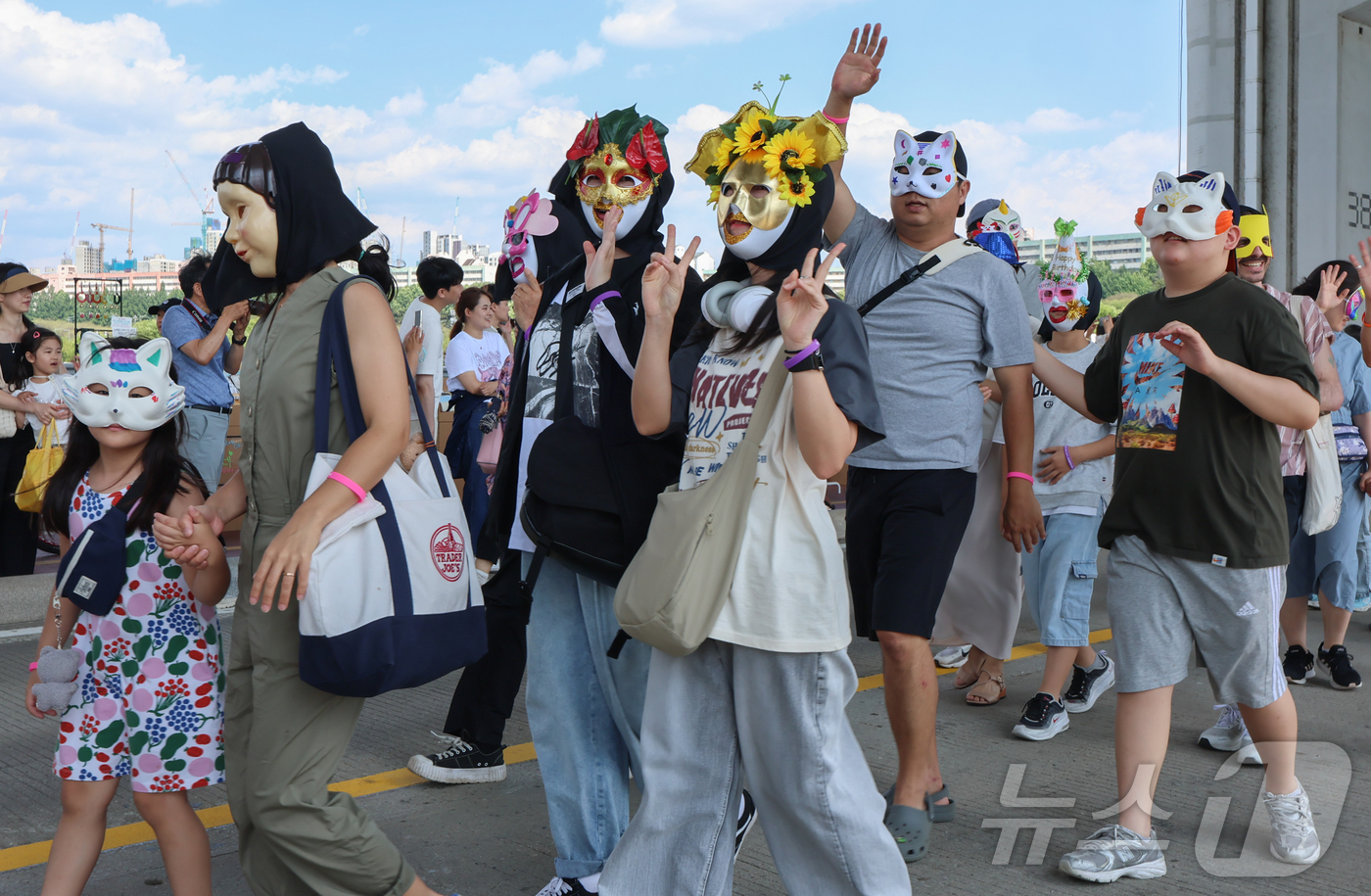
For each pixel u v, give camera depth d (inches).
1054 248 187.2
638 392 103.1
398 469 92.4
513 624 151.9
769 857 129.7
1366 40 510.6
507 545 124.7
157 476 102.3
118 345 104.3
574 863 114.9
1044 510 181.5
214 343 249.6
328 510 85.0
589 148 119.2
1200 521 122.7
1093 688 193.9
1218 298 125.3
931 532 131.5
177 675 102.6
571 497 106.7
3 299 277.1
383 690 87.2
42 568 299.4
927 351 135.5
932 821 139.9
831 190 106.2
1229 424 121.8
